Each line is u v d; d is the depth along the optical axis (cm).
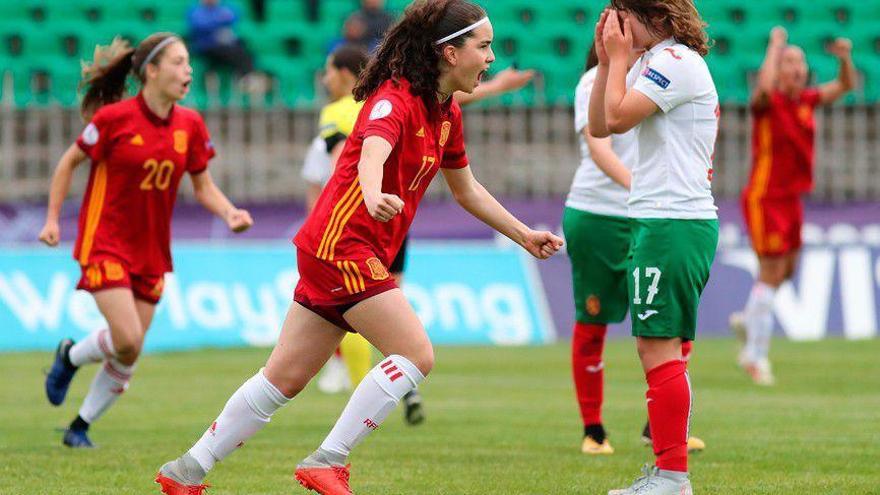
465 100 2275
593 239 2148
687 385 1606
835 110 4944
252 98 4900
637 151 1633
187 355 3831
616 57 1595
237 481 1842
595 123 1681
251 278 4144
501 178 4788
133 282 2177
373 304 1473
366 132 1435
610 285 2156
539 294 4312
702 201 1608
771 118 3384
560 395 3009
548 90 5262
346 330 1527
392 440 2295
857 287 4375
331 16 5394
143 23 5266
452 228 4319
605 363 3681
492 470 1948
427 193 4622
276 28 5297
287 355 1517
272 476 1889
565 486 1800
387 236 1498
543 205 4438
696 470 1934
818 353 3897
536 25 5512
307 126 4741
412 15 1479
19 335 3900
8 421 2559
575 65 5338
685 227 1590
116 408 2738
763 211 3375
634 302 1616
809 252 4384
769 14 5606
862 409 2723
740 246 4441
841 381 3275
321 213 1491
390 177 1480
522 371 3500
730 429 2411
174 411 2689
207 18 4888
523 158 4812
